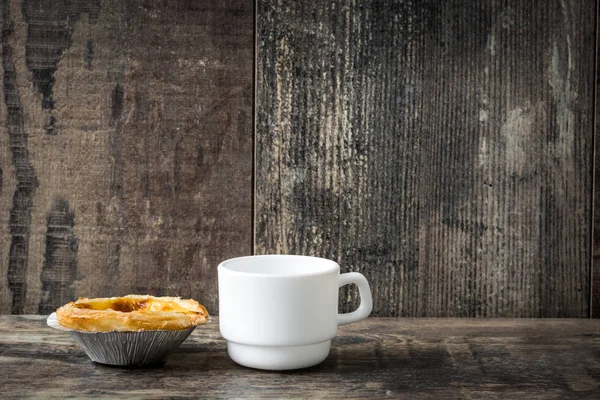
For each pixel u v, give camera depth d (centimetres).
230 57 82
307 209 83
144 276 84
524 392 60
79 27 81
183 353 70
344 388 60
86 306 67
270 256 71
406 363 67
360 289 69
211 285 84
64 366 65
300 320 62
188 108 82
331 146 83
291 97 82
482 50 82
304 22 82
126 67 82
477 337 76
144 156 83
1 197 83
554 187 83
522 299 84
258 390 60
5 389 59
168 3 82
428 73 82
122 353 63
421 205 83
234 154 83
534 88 83
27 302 84
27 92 82
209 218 83
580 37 82
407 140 83
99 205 83
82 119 82
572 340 75
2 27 81
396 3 82
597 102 83
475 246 84
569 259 84
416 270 84
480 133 83
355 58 82
